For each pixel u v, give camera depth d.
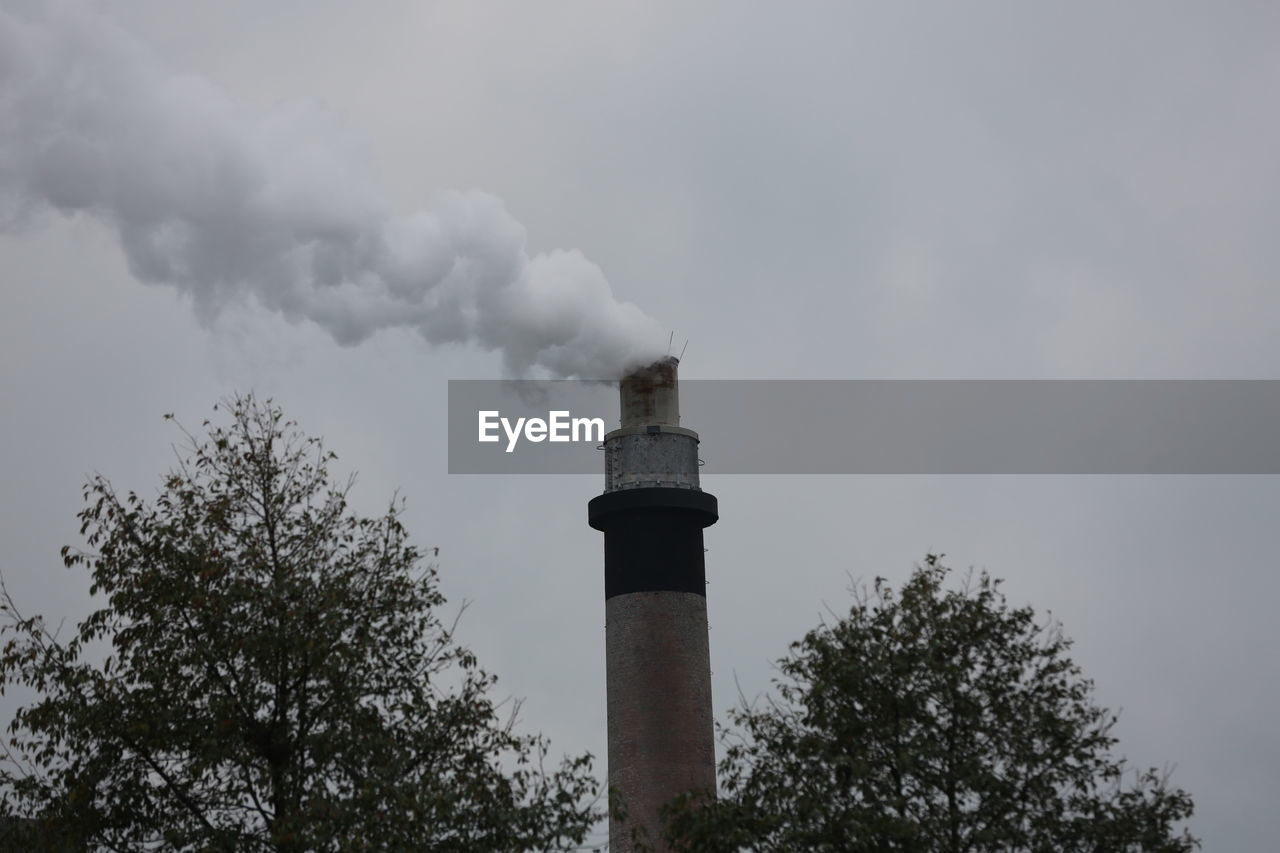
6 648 26.92
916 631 29.36
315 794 26.08
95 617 27.56
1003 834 26.97
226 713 26.48
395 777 26.52
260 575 28.03
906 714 28.59
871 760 28.00
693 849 28.16
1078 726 28.50
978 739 28.39
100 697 26.81
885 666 28.86
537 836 26.50
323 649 26.75
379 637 28.38
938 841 27.20
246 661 27.20
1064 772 28.11
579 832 26.52
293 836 25.09
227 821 26.72
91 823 26.25
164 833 26.20
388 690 28.09
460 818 26.25
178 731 26.66
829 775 28.34
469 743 27.83
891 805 27.77
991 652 29.20
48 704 26.64
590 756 27.69
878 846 26.77
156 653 27.34
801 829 27.17
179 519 28.53
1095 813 27.75
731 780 29.11
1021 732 28.14
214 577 27.64
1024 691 28.92
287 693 27.19
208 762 26.09
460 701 28.19
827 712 28.88
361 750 26.83
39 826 26.02
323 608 27.50
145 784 26.91
